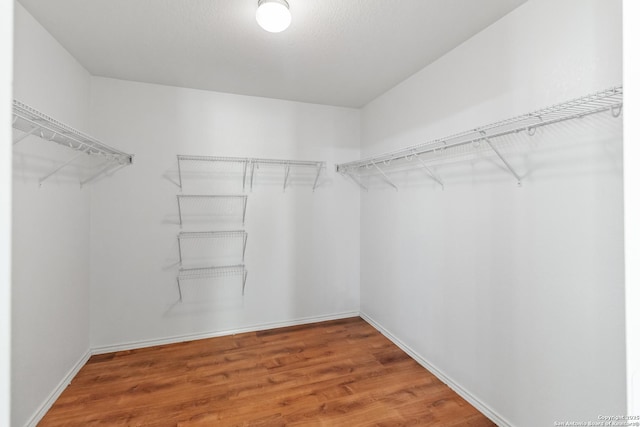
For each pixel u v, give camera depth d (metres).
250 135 3.00
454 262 2.10
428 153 2.35
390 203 2.86
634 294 0.40
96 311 2.54
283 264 3.14
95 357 2.48
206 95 2.84
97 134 2.52
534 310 1.58
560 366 1.46
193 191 2.82
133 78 2.58
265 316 3.08
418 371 2.31
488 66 1.83
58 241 2.02
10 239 0.32
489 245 1.83
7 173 0.32
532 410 1.58
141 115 2.65
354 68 2.41
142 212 2.67
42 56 1.83
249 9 1.70
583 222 1.36
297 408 1.88
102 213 2.55
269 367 2.34
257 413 1.83
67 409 1.86
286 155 3.13
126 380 2.16
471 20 1.78
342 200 3.36
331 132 3.31
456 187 2.08
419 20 1.79
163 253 2.74
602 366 1.30
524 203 1.62
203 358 2.47
